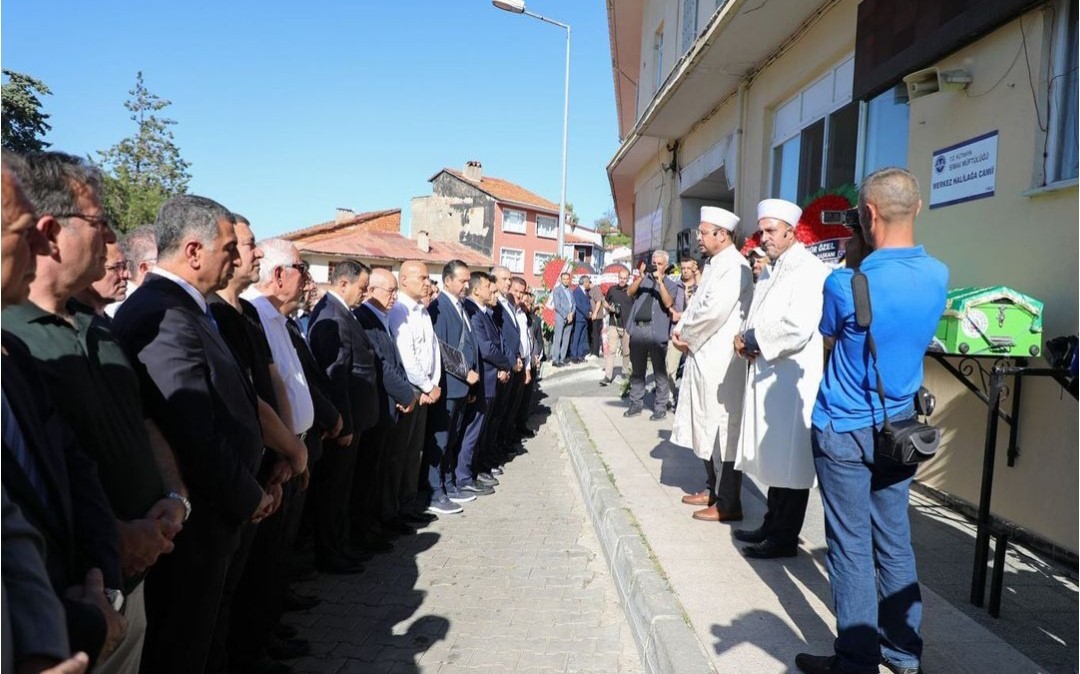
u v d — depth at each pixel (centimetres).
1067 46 380
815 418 281
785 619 328
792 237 389
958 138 461
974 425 454
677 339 480
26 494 141
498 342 642
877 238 271
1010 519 419
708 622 324
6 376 146
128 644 202
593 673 332
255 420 261
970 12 425
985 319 357
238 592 319
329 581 434
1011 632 315
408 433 521
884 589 281
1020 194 405
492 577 444
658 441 718
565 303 1578
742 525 461
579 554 486
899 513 278
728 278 450
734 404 457
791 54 736
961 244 456
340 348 415
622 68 1761
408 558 475
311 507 446
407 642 358
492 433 702
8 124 2617
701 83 880
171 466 227
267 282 360
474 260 4112
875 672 265
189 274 258
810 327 363
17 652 115
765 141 815
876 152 587
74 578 158
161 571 237
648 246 1416
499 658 344
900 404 266
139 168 4759
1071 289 366
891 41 512
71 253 186
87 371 189
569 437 778
